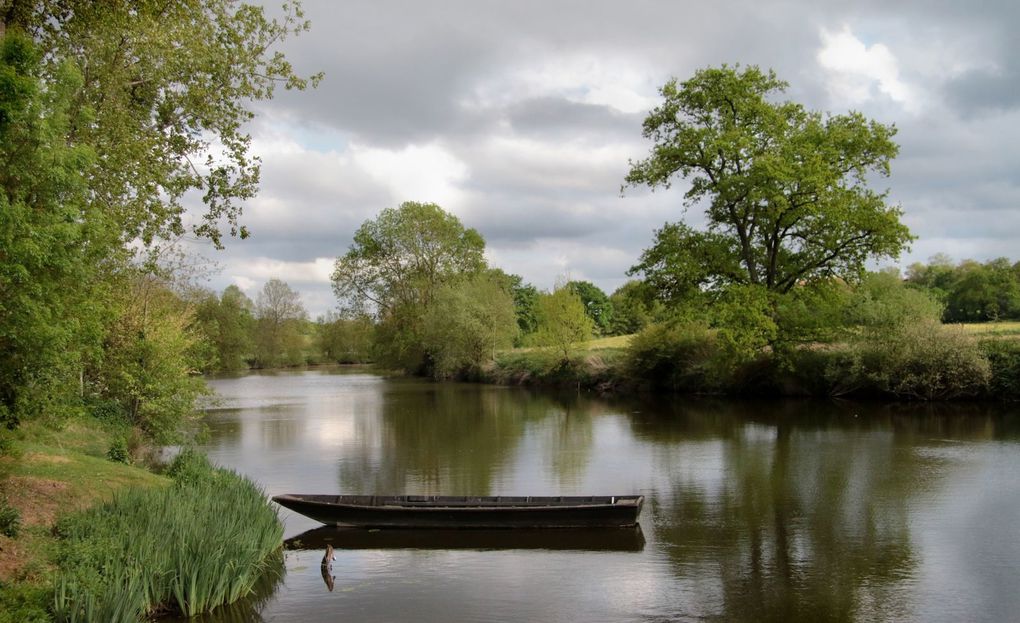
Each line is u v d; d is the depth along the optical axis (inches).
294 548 495.5
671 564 453.7
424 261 2657.5
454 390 2016.5
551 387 2031.3
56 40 568.1
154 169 645.9
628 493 652.1
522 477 732.7
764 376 1523.1
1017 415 1104.2
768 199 1337.4
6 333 363.3
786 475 715.4
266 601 398.6
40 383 420.8
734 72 1376.7
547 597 402.0
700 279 1449.3
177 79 676.1
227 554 398.3
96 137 576.4
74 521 414.6
